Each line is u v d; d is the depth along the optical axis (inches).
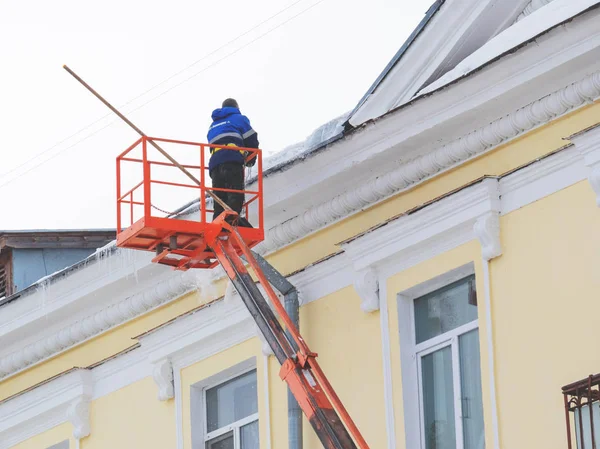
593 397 879.7
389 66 1069.8
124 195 1079.6
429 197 1039.6
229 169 1056.8
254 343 1131.3
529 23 1016.2
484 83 985.5
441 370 1012.5
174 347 1181.7
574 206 951.6
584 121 963.3
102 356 1261.1
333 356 1067.9
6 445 1314.0
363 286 1048.2
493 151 1008.2
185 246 1045.2
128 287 1225.4
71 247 1454.2
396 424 1016.2
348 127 1086.4
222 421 1157.1
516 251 973.2
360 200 1073.5
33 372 1320.1
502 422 953.5
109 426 1233.4
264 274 1042.7
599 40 937.5
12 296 1274.6
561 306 943.0
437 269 1014.4
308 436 1072.8
